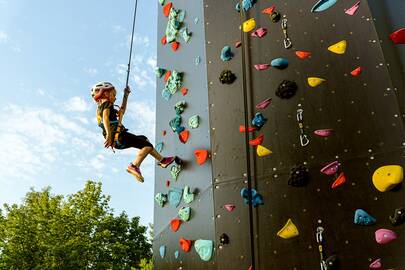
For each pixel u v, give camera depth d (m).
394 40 4.20
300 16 4.82
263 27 5.04
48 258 20.95
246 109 4.69
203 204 4.81
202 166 5.01
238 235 4.24
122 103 5.29
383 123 3.84
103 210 24.70
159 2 8.24
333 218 3.76
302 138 4.21
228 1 5.60
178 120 5.88
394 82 3.95
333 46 4.43
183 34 6.48
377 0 4.61
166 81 6.95
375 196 3.62
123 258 27.83
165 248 5.74
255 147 4.49
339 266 3.57
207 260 4.46
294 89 4.47
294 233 3.88
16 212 22.03
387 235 3.43
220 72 5.21
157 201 6.42
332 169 3.91
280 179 4.18
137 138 5.25
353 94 4.11
